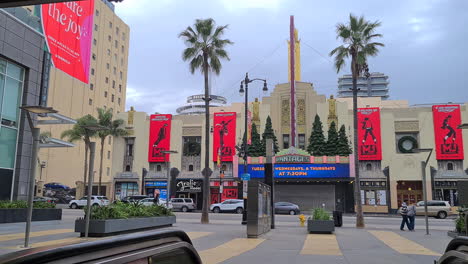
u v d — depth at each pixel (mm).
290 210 41906
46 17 31125
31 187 12383
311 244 14406
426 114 47938
